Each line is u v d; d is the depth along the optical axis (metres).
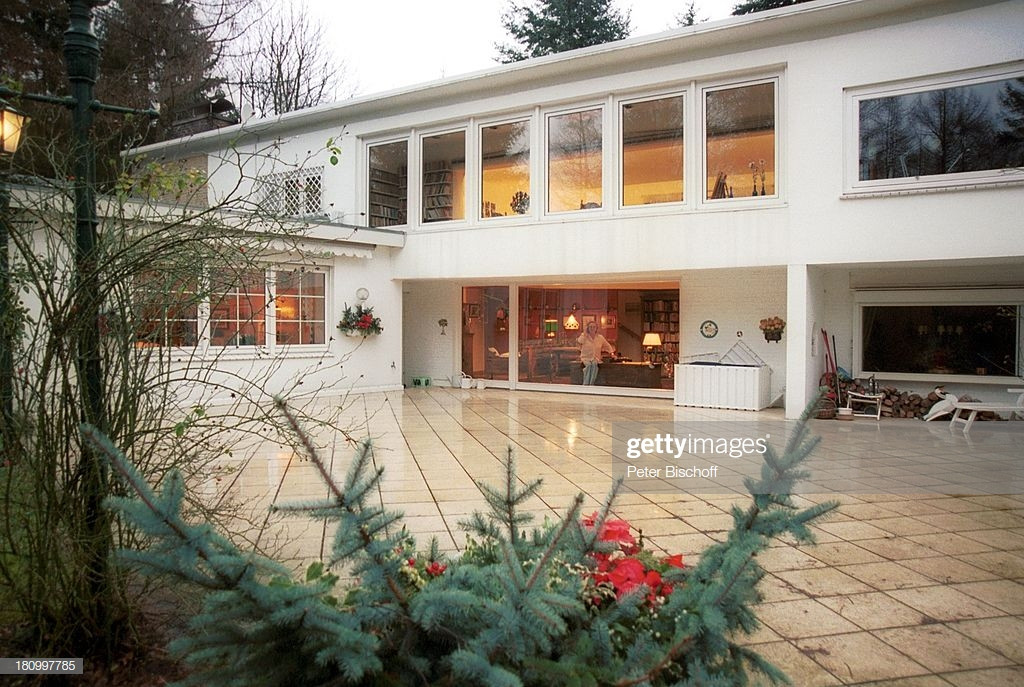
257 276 4.49
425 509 5.27
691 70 10.86
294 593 1.66
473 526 2.44
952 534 4.78
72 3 3.15
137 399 2.95
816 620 3.37
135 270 2.88
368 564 1.86
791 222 10.12
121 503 1.68
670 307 13.09
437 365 15.37
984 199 8.95
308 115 14.22
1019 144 8.78
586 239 11.84
